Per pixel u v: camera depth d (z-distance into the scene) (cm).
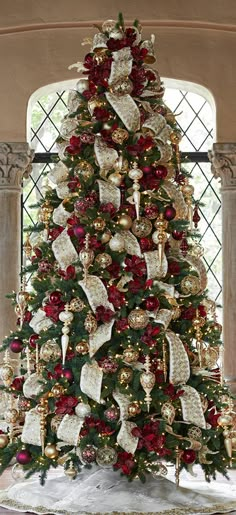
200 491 706
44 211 675
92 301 630
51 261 668
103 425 630
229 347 998
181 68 1020
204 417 646
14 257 1007
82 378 630
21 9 1005
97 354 645
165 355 645
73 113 675
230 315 1002
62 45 1018
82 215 644
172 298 638
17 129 1016
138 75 662
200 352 660
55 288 644
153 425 629
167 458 648
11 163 1006
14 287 1005
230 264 1007
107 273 636
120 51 664
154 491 665
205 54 1022
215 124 1024
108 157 645
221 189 1016
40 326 657
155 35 1020
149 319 640
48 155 1088
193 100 1097
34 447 659
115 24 683
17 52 1019
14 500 690
